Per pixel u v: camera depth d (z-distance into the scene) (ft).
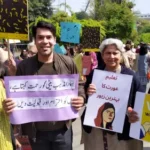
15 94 11.18
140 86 12.23
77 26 32.32
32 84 11.30
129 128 12.07
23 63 11.98
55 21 71.10
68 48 49.67
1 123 10.68
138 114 11.64
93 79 12.09
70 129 12.24
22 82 11.21
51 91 11.41
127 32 105.09
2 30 18.22
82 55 35.73
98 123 12.07
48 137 11.83
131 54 38.27
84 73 35.22
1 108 10.71
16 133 12.06
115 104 11.91
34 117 11.39
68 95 11.57
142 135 11.66
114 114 11.92
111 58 11.87
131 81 11.80
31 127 11.70
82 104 11.71
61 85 11.48
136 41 114.21
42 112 11.43
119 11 103.91
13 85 11.13
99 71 12.05
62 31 32.53
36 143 11.87
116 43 11.79
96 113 12.09
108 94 11.98
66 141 12.05
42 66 11.84
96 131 12.51
